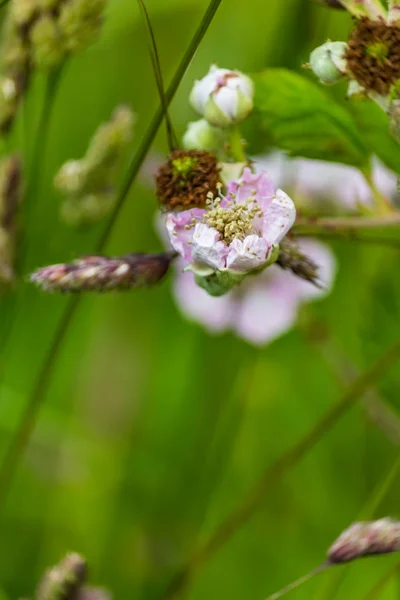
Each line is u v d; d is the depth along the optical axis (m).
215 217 0.43
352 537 0.44
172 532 0.58
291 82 0.46
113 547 0.58
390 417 0.54
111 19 0.55
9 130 0.51
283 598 0.57
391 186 0.51
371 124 0.45
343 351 0.57
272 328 0.56
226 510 0.58
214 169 0.44
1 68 0.51
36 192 0.53
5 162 0.51
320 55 0.43
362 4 0.43
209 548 0.52
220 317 0.56
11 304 0.56
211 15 0.44
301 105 0.46
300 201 0.51
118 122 0.51
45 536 0.58
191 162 0.44
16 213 0.51
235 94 0.45
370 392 0.54
